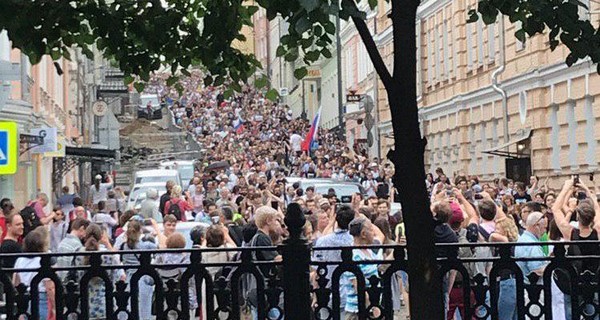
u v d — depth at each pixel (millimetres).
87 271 7543
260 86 8445
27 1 6949
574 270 7875
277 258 8828
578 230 11500
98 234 11602
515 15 7309
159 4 7602
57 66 7871
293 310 7465
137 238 12617
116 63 8188
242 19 7883
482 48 41438
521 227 16531
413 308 6574
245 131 72500
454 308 10062
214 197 28125
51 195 35781
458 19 44906
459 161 45375
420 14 51688
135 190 31203
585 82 30516
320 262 7707
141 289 10992
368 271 10125
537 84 34156
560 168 32875
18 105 26344
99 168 51500
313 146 50969
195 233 12555
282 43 7316
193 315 10102
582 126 31078
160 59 7922
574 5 6871
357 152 52125
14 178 28469
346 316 10273
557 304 9984
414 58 6535
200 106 84500
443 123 48250
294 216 7523
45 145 26984
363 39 6617
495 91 38688
